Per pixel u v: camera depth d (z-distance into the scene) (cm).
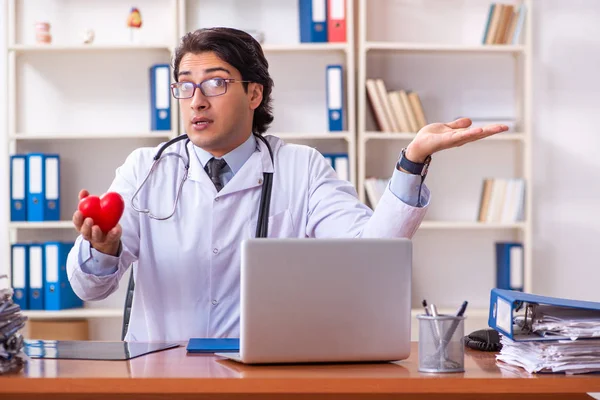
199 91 198
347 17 374
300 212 212
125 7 393
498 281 389
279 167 215
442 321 136
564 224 402
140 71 394
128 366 141
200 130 200
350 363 146
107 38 392
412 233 175
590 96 402
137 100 395
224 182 211
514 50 381
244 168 210
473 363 148
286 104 396
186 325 204
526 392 131
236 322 204
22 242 384
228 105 200
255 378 128
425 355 137
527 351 141
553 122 402
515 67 400
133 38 391
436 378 129
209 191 207
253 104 211
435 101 397
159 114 370
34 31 390
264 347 141
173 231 207
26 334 366
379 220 174
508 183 381
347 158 370
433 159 400
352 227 201
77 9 391
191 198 208
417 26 397
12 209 365
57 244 362
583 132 402
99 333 386
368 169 395
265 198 209
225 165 211
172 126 371
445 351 136
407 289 147
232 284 206
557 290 401
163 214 208
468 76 399
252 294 141
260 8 393
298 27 394
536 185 402
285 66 395
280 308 142
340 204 208
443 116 398
